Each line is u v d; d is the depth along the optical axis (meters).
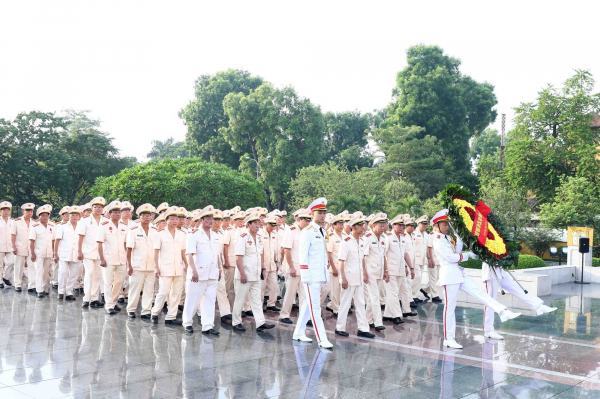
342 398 5.27
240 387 5.59
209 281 8.38
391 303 9.66
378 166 45.06
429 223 15.74
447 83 46.00
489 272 8.44
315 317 7.54
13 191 40.28
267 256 10.67
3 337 7.77
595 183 28.23
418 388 5.63
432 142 41.75
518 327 9.30
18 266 12.77
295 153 44.44
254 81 54.81
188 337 7.98
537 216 29.67
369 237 9.09
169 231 9.16
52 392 5.36
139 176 27.92
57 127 41.84
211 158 51.06
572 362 6.85
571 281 18.05
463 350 7.44
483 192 29.83
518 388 5.68
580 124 31.97
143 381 5.75
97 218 10.84
